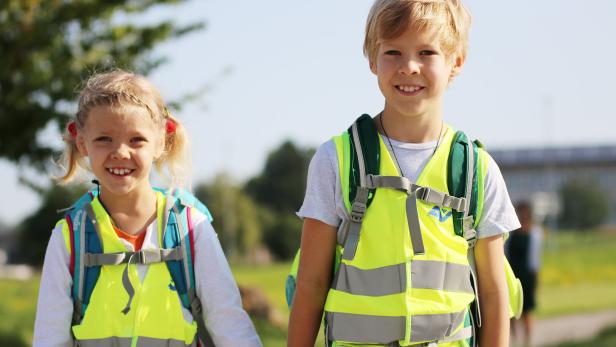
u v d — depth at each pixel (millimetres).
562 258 39656
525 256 12516
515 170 88000
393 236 3045
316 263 3178
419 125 3100
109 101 3113
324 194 3135
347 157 3107
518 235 12570
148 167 3189
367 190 3068
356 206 3064
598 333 14516
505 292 3201
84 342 3162
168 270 3225
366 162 3086
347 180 3092
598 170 85938
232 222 58906
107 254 3182
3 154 9797
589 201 72375
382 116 3164
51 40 9641
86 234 3209
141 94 3184
